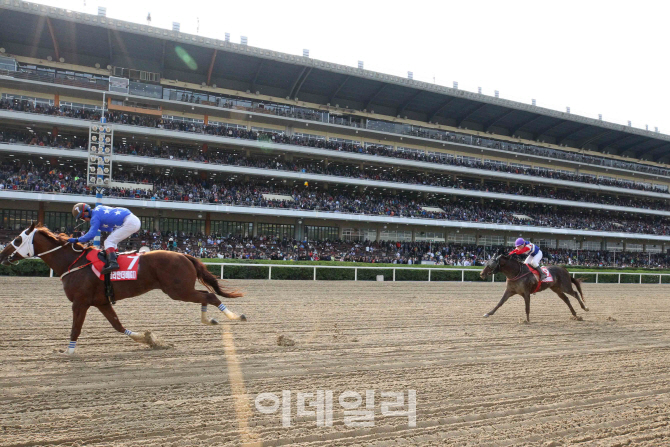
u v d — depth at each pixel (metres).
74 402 4.39
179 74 34.88
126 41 31.22
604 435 4.09
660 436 4.11
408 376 5.61
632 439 4.02
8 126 29.19
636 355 7.38
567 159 46.38
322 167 36.75
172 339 7.22
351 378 5.44
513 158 45.03
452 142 41.16
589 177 47.59
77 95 30.38
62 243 6.35
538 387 5.39
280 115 35.41
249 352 6.53
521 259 11.87
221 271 19.73
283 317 9.89
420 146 41.41
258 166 33.50
